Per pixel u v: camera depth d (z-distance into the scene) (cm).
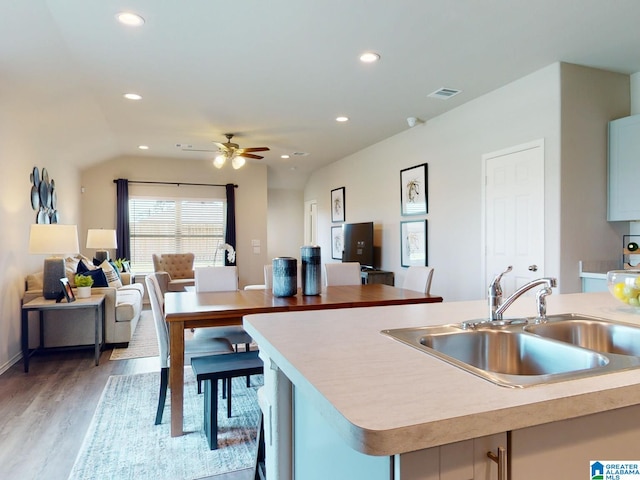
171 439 245
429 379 88
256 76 364
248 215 809
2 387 328
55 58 318
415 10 258
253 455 228
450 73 359
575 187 342
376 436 63
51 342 420
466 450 72
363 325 144
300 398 120
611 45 307
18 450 231
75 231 406
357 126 530
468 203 438
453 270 461
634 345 140
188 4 250
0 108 361
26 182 429
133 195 743
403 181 553
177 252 774
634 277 167
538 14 263
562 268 339
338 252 757
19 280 408
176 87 391
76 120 465
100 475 207
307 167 845
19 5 247
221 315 254
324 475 102
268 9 256
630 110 363
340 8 255
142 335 500
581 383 84
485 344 139
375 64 340
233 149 565
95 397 307
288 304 275
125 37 291
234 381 349
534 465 76
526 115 367
